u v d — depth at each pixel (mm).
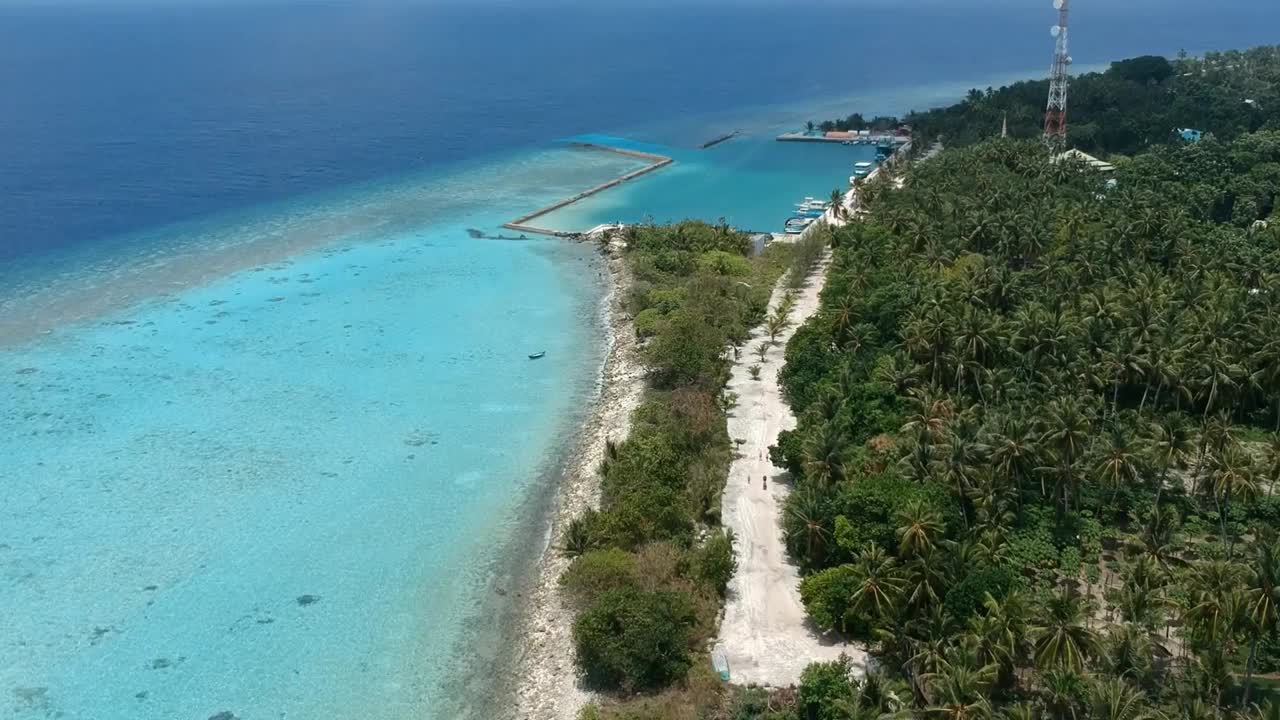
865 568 71375
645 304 146500
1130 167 189000
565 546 86938
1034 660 64750
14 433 111375
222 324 145000
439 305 154000
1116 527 88000
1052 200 159125
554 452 108000
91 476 102562
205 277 166375
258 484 101188
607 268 172000
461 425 114250
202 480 101938
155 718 70375
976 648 63344
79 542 91125
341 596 83688
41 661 76000
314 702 71875
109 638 78562
